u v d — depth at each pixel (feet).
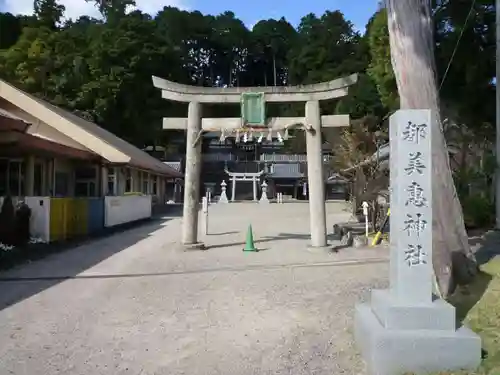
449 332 14.17
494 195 46.80
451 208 23.09
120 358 15.94
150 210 79.61
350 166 58.08
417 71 23.82
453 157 48.34
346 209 88.53
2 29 147.74
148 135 155.43
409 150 15.34
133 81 143.84
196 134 40.96
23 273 30.30
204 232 53.98
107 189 75.10
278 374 14.58
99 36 154.51
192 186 41.19
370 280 26.89
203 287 26.23
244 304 22.52
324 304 22.18
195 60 241.55
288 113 143.23
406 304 14.61
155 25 164.45
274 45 242.37
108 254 38.40
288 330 18.65
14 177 55.72
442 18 44.57
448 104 48.03
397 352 13.91
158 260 35.35
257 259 35.37
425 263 14.85
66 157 59.98
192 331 18.67
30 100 66.28
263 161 172.24
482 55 44.88
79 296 24.26
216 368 15.11
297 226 61.31
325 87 39.68
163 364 15.46
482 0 43.19
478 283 22.35
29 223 41.09
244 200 160.97
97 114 135.13
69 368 15.10
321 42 190.39
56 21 159.43
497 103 44.27
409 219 15.03
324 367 15.03
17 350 16.61
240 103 40.81
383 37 51.39
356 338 16.87
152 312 21.33
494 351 14.62
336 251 38.50
